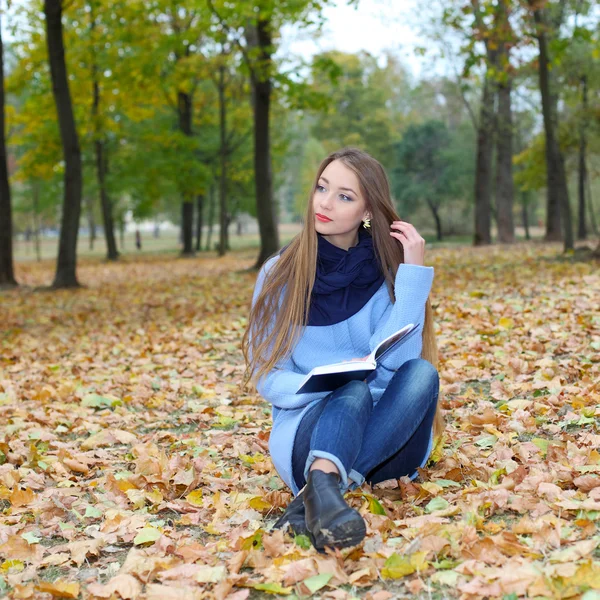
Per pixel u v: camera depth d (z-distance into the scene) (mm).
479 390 4605
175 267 23391
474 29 12594
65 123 15500
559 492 2674
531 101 23234
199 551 2455
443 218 45844
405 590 2125
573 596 1943
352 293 2828
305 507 2314
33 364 7098
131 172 28062
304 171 60812
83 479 3611
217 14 14211
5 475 3512
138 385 5770
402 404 2635
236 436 4160
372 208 2766
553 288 8820
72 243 15828
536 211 53000
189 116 29281
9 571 2480
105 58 22078
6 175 15844
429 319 3031
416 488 2863
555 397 4051
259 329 2814
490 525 2451
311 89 16266
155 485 3246
